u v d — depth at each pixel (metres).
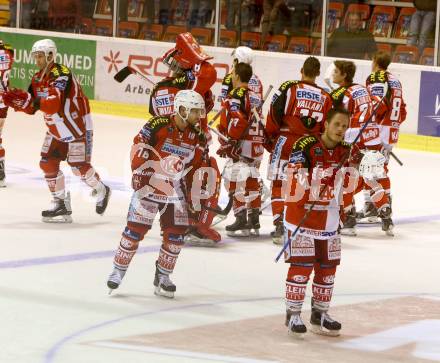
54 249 16.36
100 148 27.64
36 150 27.33
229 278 14.90
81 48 35.19
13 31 36.78
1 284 14.02
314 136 11.84
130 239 13.42
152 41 33.53
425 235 18.66
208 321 12.58
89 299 13.41
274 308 13.34
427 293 14.45
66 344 11.38
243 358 11.05
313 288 12.22
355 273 15.53
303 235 11.83
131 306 13.14
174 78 17.02
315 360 11.09
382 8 29.97
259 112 17.73
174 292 13.70
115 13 34.72
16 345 11.30
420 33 29.33
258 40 32.09
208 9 32.88
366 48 30.23
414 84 28.78
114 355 10.98
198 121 14.04
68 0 35.69
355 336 12.16
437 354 11.49
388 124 18.84
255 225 17.98
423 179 24.64
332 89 18.30
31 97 17.42
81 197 21.12
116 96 34.47
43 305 13.03
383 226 18.41
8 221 18.52
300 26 31.27
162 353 11.11
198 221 15.60
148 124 13.17
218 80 32.12
